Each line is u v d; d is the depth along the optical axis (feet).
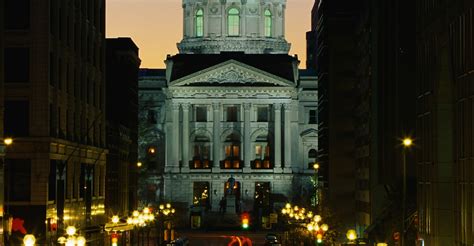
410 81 281.95
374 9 323.37
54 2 269.64
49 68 262.06
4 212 246.68
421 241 213.46
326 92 424.87
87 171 320.91
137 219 288.10
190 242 460.14
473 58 179.83
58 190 271.90
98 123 347.36
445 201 211.82
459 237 196.65
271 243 369.50
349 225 400.06
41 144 258.16
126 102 461.37
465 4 184.55
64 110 284.00
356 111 394.52
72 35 295.89
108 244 340.39
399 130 281.95
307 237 329.93
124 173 449.48
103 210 353.72
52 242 245.04
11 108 258.98
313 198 615.57
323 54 445.78
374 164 320.09
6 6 258.16
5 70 258.78
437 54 211.41
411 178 272.72
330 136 407.64
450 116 210.18
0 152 214.07
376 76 319.27
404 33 282.36
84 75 318.04
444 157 211.41
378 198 311.27
